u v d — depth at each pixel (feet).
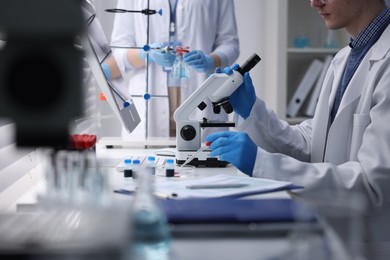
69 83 1.87
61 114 1.87
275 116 6.74
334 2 6.13
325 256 2.24
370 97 5.53
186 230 2.49
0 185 4.43
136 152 7.05
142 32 9.36
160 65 8.71
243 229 2.50
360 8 6.13
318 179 4.55
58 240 2.00
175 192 3.62
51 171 2.92
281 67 10.69
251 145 4.69
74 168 2.94
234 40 9.87
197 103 5.74
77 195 2.74
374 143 4.91
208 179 4.25
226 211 2.84
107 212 2.32
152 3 9.25
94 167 3.05
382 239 5.20
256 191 3.67
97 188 2.84
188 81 9.34
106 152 7.04
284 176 4.57
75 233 2.08
